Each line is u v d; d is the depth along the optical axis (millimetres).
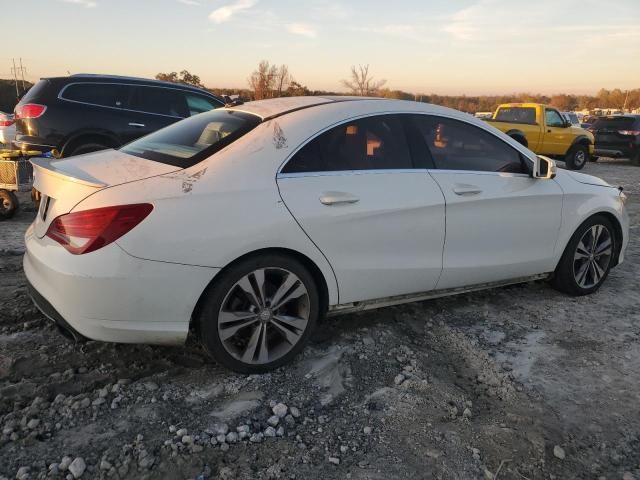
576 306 4387
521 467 2494
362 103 3576
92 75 7621
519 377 3266
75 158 3420
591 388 3172
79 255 2666
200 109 8398
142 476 2320
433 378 3225
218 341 2951
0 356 3195
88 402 2777
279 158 3102
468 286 3961
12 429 2549
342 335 3676
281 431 2664
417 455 2547
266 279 3070
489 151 3998
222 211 2836
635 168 17312
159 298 2756
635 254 6082
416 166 3600
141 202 2691
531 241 4148
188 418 2719
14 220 6570
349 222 3211
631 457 2604
